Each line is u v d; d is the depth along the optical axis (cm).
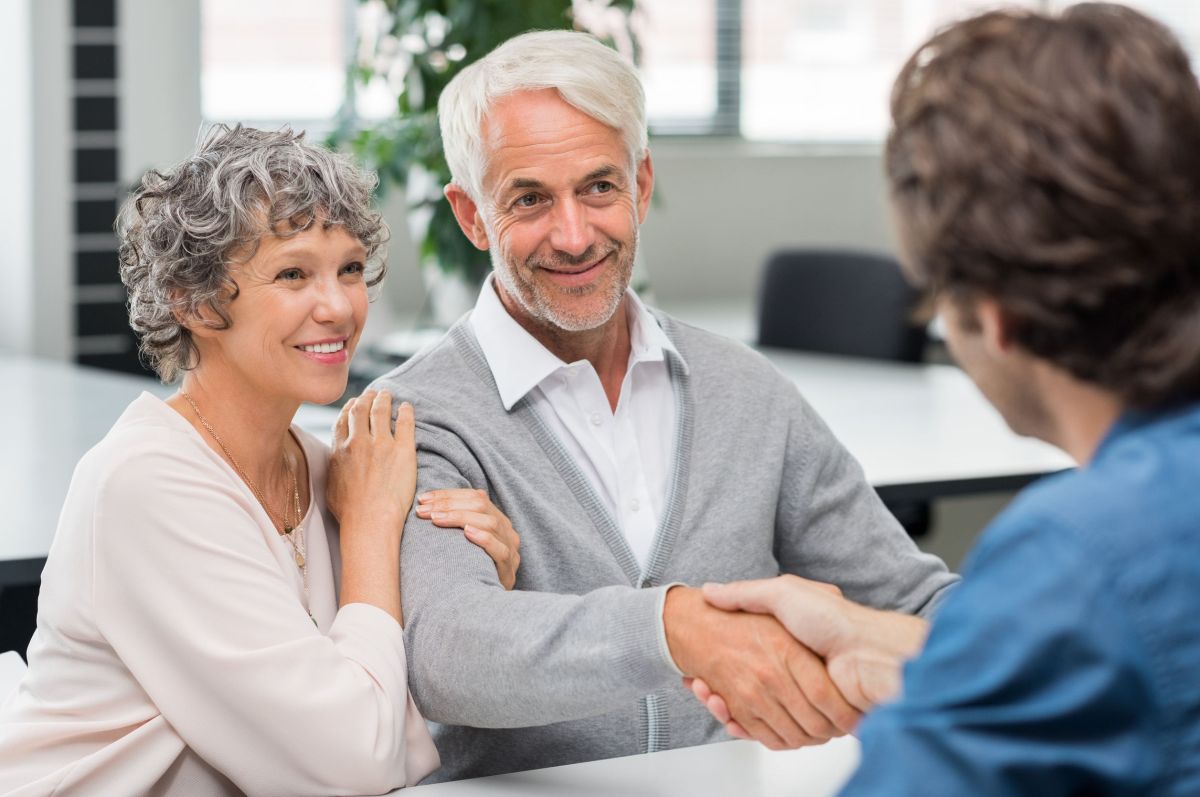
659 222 532
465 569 151
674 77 549
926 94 88
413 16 329
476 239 177
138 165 430
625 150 165
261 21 473
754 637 133
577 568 165
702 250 541
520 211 165
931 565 180
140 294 149
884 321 389
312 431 286
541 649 140
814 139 567
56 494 239
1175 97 82
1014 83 84
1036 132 83
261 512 147
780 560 185
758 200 548
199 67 438
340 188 148
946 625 81
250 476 154
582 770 141
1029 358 88
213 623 138
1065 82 83
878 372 363
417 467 163
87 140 422
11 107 420
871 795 79
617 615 138
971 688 78
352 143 327
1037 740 76
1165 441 83
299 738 136
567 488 168
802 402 184
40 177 416
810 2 565
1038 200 83
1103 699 75
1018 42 86
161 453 141
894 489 250
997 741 77
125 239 151
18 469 255
